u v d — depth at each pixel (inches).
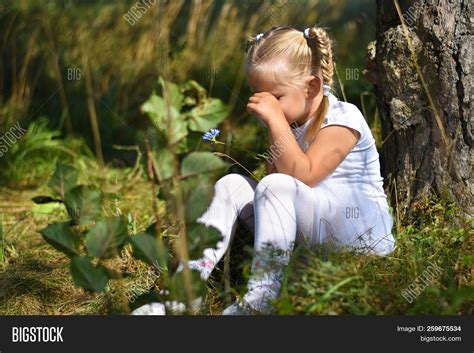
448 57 191.0
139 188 277.7
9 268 213.5
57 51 340.2
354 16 428.8
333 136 177.6
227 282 169.5
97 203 148.2
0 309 190.4
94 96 335.3
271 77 178.7
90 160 306.3
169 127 135.3
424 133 197.2
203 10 366.6
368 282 163.5
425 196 197.3
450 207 193.2
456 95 191.6
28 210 264.7
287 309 149.6
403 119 198.5
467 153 192.5
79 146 311.1
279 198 164.2
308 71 179.3
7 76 343.0
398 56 196.4
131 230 228.5
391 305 158.7
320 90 180.4
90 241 144.8
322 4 415.5
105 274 145.6
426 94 195.2
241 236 194.4
